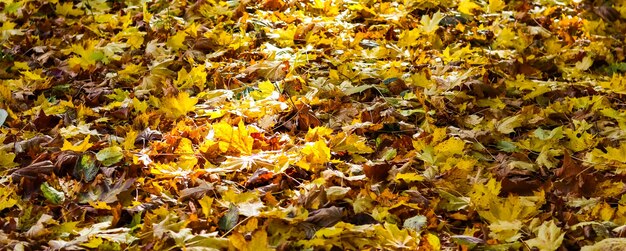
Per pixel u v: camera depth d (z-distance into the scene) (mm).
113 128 4094
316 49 5039
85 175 3457
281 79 4641
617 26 5879
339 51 5039
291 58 4863
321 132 3879
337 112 4215
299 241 2898
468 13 5820
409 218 3123
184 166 3559
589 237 3002
